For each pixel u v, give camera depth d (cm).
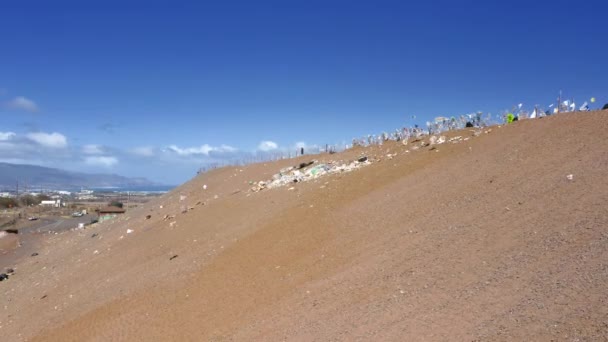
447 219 1609
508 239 1288
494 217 1459
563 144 1875
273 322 1409
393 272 1389
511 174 1772
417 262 1386
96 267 2923
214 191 4819
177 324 1672
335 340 1142
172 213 3950
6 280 3775
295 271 1738
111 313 1978
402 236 1638
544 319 898
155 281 2172
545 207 1387
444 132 3130
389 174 2473
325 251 1806
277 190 3069
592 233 1131
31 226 9500
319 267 1689
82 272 2941
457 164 2195
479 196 1691
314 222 2145
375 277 1408
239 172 5419
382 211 1970
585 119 2070
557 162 1711
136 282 2272
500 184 1716
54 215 12150
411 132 3625
